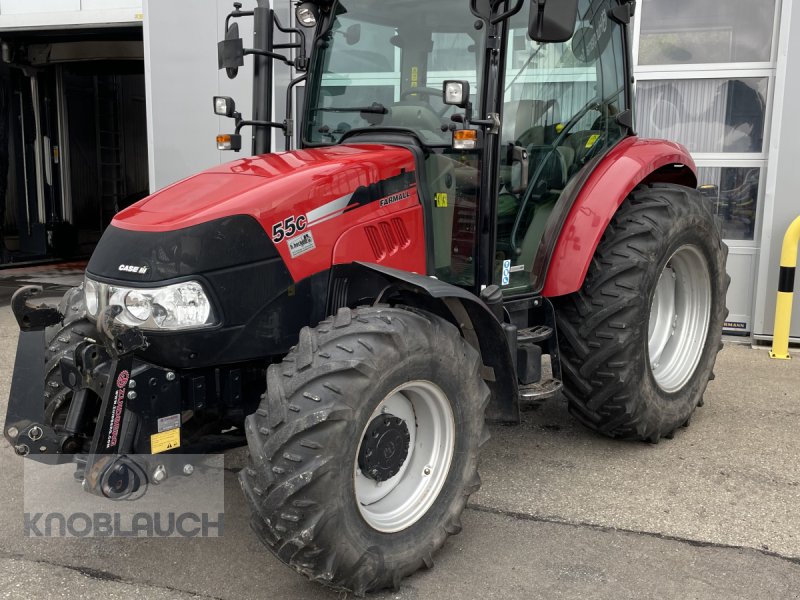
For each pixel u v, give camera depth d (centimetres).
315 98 332
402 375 231
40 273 945
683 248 361
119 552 263
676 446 362
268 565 254
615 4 375
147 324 231
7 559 258
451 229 302
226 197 245
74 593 237
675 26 577
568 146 348
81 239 1176
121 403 227
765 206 545
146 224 238
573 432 381
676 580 244
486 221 294
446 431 254
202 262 233
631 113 388
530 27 271
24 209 1084
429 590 239
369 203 272
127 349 223
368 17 316
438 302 270
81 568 253
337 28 326
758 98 562
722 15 563
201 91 635
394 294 271
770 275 549
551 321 330
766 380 470
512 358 274
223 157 639
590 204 331
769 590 238
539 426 389
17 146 1066
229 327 239
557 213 334
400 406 250
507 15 275
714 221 379
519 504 300
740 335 577
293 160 277
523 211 332
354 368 219
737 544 268
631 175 338
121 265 236
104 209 1237
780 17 542
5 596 235
